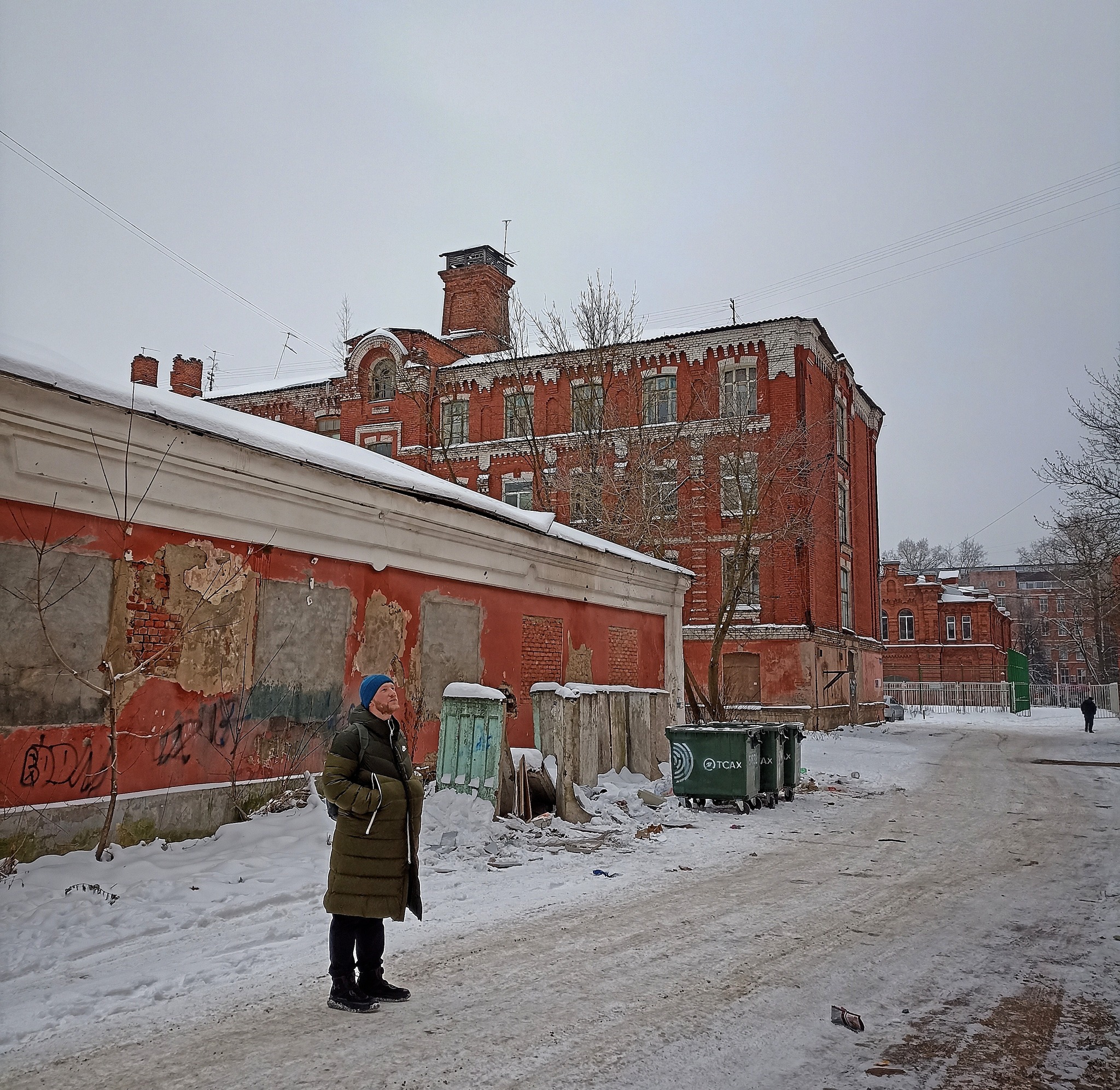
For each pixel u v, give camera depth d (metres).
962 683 60.44
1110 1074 4.39
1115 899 8.04
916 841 11.12
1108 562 33.50
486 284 44.75
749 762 13.48
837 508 36.91
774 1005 5.23
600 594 17.80
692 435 33.81
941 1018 5.10
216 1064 4.24
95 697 8.17
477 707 11.23
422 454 39.50
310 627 10.69
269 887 7.41
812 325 34.78
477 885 8.16
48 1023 4.69
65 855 7.64
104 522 8.37
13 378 7.39
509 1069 4.26
